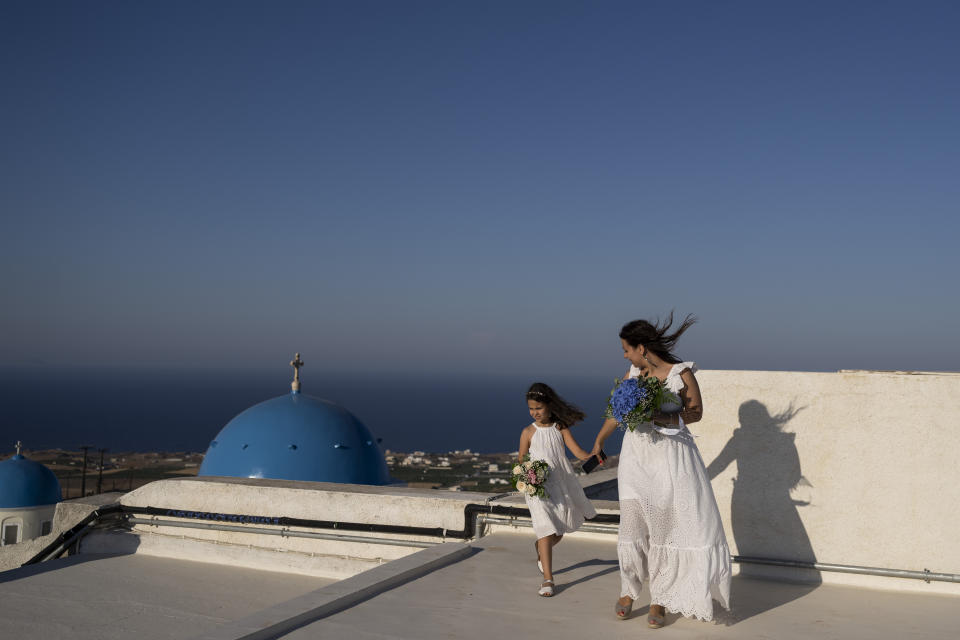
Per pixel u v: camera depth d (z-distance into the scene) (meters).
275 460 13.71
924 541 5.18
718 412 5.74
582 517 5.48
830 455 5.44
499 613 4.61
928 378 5.26
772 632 4.31
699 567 4.31
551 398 5.39
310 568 7.62
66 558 8.15
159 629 6.03
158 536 8.36
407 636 4.14
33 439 190.50
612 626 4.40
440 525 7.18
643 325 4.65
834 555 5.37
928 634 4.30
